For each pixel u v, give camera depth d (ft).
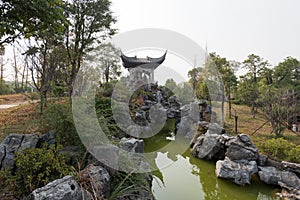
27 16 9.86
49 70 21.61
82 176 7.39
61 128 10.66
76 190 6.49
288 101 23.16
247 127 24.64
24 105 25.85
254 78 42.47
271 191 12.39
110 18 26.81
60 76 24.17
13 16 9.53
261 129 23.94
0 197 7.23
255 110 31.04
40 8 9.27
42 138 10.82
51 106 11.65
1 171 7.90
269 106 23.32
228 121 26.96
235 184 13.11
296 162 14.53
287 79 37.65
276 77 39.45
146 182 9.70
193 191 12.16
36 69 21.22
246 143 15.47
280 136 20.59
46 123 13.35
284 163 14.01
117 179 9.04
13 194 7.35
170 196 11.41
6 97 41.09
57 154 9.01
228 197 11.80
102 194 7.47
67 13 23.07
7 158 8.86
